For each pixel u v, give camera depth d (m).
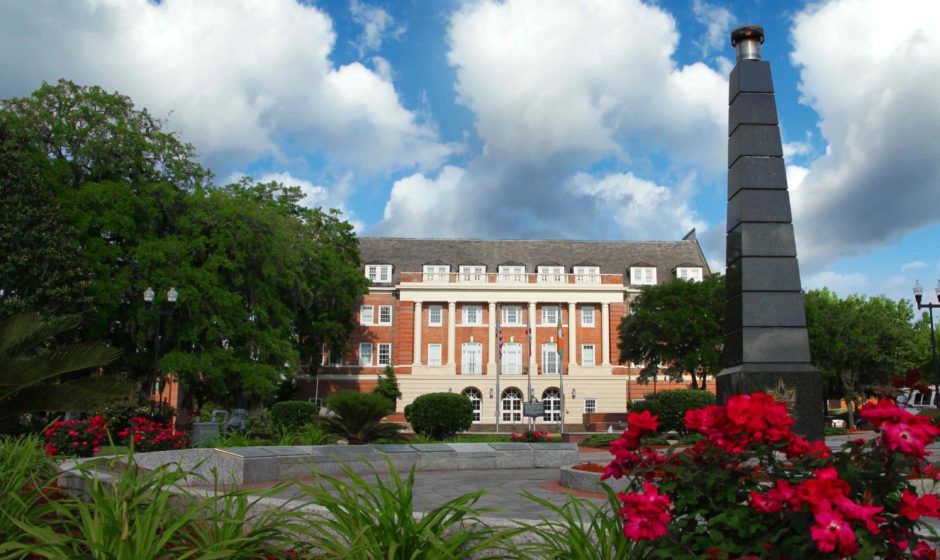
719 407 3.84
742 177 12.48
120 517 4.40
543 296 59.69
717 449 3.73
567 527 4.46
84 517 4.40
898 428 3.37
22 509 4.98
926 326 64.50
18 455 6.43
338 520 4.66
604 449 26.44
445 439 25.06
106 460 5.67
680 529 3.70
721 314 44.06
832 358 48.03
